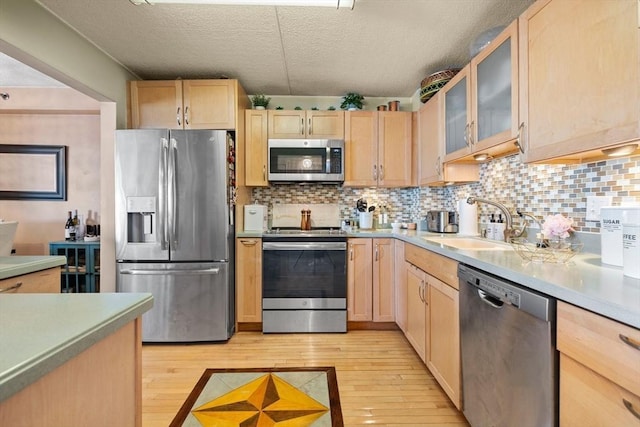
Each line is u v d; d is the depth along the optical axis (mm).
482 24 1999
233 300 2713
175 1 1683
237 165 2773
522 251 1430
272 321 2715
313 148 2912
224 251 2516
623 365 701
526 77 1372
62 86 3053
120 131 2451
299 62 2539
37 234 3342
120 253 2463
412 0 1769
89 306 745
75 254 3014
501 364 1166
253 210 2914
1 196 3320
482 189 2314
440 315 1748
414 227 3066
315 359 2240
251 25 2020
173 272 2480
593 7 1027
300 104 3314
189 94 2709
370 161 3025
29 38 1775
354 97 3090
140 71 2717
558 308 896
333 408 1684
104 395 685
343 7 1797
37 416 516
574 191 1494
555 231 1314
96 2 1803
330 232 2881
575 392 841
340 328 2719
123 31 2100
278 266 2717
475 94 1821
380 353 2332
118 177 2453
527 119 1366
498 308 1184
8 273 1264
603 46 992
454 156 2127
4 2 1641
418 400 1754
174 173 2459
